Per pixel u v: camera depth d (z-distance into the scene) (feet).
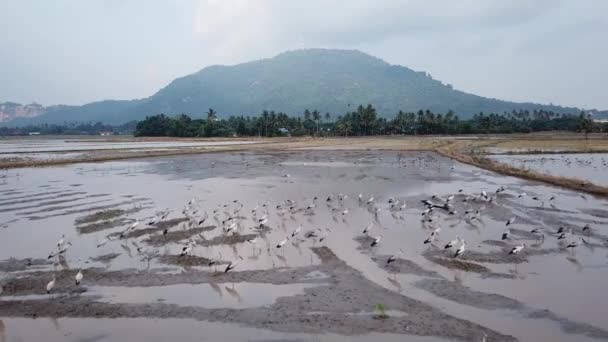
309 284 67.15
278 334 52.31
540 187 156.15
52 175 202.28
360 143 464.24
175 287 66.59
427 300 60.95
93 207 126.72
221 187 163.12
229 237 93.25
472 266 74.18
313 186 163.73
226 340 51.13
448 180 178.60
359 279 68.85
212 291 65.00
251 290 65.16
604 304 58.95
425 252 82.07
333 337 51.47
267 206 123.75
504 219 107.14
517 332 51.96
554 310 57.41
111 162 267.39
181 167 237.25
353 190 153.69
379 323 54.60
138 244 88.74
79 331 53.67
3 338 52.21
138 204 130.72
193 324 55.06
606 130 611.88
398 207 122.42
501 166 212.64
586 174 189.47
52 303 61.46
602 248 83.05
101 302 61.57
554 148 330.95
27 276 71.72
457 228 99.55
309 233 94.79
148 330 53.67
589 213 112.16
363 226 102.47
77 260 79.51
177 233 96.68
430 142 459.73
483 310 57.67
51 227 103.50
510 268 73.05
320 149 371.15
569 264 74.69
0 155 315.37
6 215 116.88
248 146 416.87
